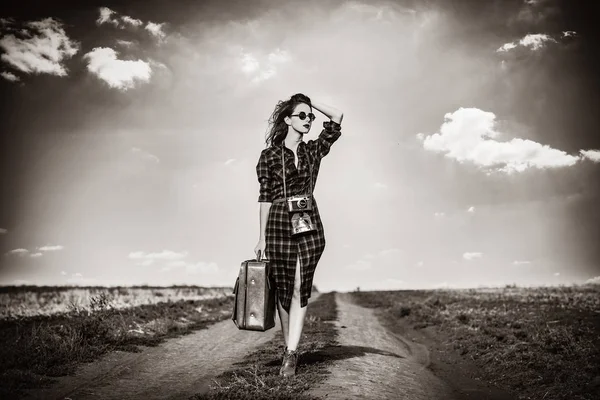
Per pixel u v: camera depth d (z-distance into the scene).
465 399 6.61
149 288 43.03
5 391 5.95
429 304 22.23
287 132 5.86
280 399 5.23
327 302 27.06
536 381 7.66
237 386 5.76
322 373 6.48
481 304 21.78
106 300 12.19
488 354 9.82
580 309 18.31
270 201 5.73
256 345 10.39
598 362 8.18
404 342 12.41
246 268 5.59
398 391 6.20
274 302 5.78
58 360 7.72
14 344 8.27
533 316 15.99
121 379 7.00
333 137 5.92
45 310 16.08
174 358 8.77
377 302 28.36
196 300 23.25
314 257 5.69
